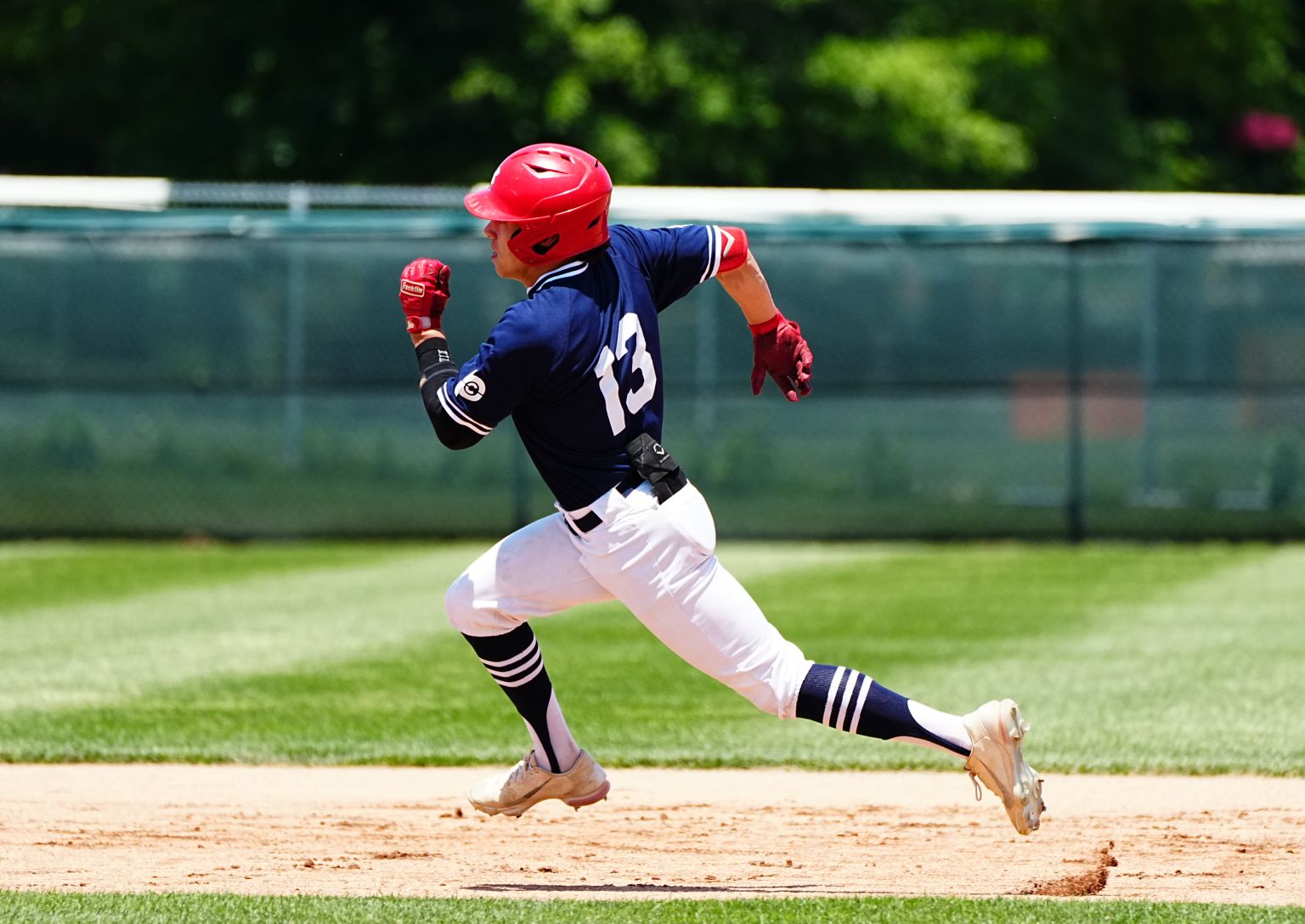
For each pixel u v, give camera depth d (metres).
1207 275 52.09
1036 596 41.12
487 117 72.44
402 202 55.41
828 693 15.91
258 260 53.47
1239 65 100.81
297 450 53.84
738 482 53.78
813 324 53.50
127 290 53.75
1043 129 83.50
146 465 54.03
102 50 79.31
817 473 53.78
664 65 70.12
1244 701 27.55
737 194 54.53
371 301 53.34
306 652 33.09
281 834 19.25
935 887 16.69
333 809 20.61
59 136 86.00
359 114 73.81
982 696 27.66
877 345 53.28
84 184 56.88
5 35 80.19
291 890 16.48
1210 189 101.75
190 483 54.03
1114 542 52.72
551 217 15.46
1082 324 52.66
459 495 53.97
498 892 16.41
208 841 18.86
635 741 24.75
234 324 53.62
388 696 28.48
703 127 71.19
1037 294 52.78
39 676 30.36
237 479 53.97
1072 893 16.47
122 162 77.81
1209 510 52.34
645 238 16.61
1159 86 102.38
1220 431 52.25
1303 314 51.62
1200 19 95.38
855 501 53.66
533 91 69.12
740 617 15.89
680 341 53.88
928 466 53.41
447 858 18.09
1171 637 34.47
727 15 75.56
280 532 53.84
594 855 18.25
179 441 53.94
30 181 56.25
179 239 53.56
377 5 73.06
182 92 76.88
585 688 29.23
